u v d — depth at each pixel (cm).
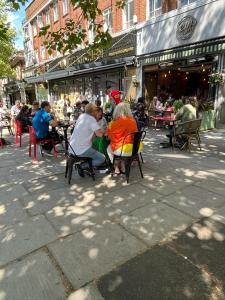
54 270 231
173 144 674
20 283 216
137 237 277
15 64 3362
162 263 235
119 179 454
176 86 1435
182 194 382
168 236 277
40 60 2761
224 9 905
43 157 645
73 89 2100
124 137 423
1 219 326
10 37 1800
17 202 375
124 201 366
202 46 979
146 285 210
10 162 605
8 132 1141
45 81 2262
